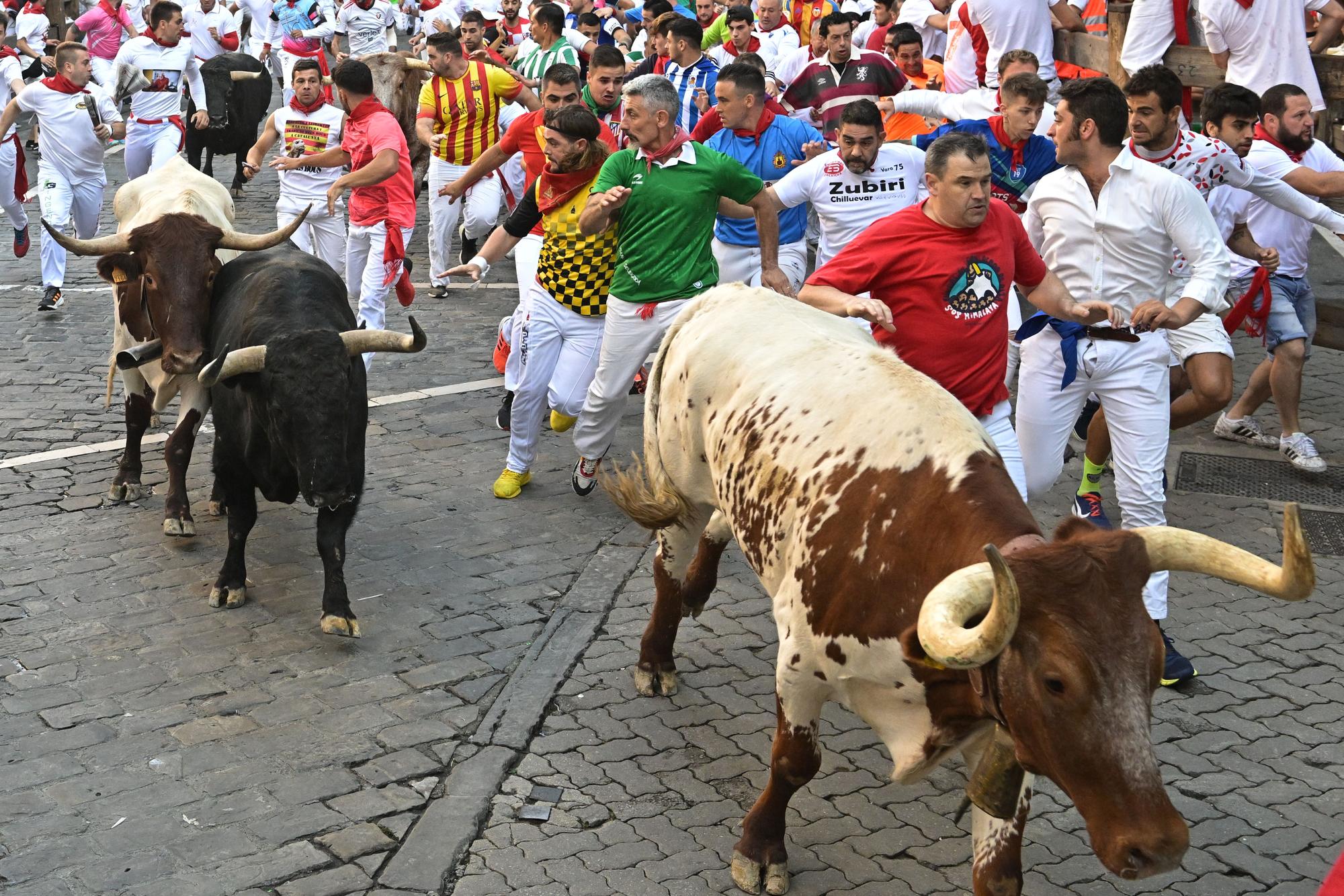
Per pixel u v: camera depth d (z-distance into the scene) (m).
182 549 6.70
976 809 3.89
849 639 3.85
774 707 5.33
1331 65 9.03
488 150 8.97
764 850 4.27
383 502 7.32
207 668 5.57
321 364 5.49
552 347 7.14
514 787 4.79
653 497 5.09
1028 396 5.78
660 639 5.38
